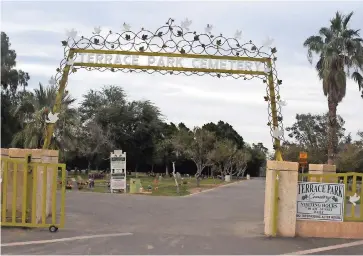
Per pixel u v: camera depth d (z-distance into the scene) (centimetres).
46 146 1287
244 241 1075
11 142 3856
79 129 4078
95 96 6138
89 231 1155
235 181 6341
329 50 2817
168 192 3131
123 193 2900
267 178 1213
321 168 1573
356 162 4069
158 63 1230
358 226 1145
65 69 1238
